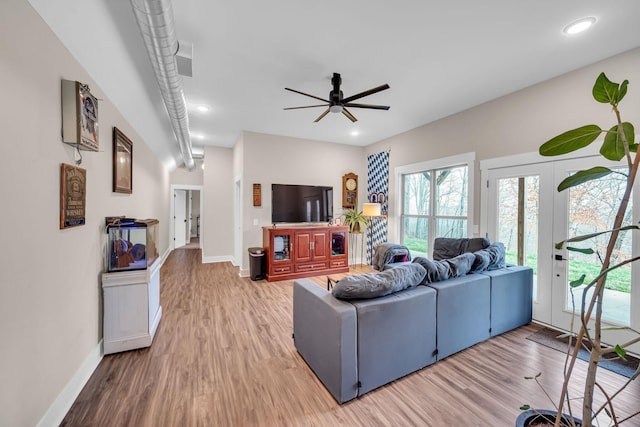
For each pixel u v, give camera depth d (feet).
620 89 3.12
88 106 6.51
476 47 8.20
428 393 6.40
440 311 7.54
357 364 6.17
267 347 8.45
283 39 7.82
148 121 12.75
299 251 16.49
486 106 12.11
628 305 8.44
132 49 7.97
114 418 5.64
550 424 3.79
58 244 5.80
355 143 19.92
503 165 11.46
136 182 12.25
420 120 14.58
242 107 12.75
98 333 7.69
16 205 4.59
